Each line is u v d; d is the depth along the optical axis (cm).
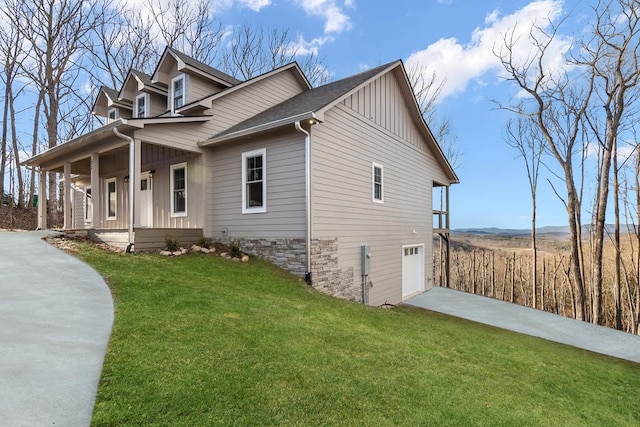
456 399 344
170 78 1143
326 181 855
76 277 579
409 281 1263
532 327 897
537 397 407
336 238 884
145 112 1217
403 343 500
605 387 503
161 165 1103
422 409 311
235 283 664
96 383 278
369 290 1001
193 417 248
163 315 432
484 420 313
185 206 1026
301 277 805
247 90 1092
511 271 2189
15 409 241
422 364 425
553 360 591
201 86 1112
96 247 827
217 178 986
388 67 1100
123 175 1278
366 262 973
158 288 543
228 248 930
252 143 911
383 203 1100
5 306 442
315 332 460
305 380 321
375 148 1066
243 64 2255
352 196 952
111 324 394
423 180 1391
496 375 450
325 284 835
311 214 805
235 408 265
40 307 443
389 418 285
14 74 1909
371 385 336
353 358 397
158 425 236
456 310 1037
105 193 1376
